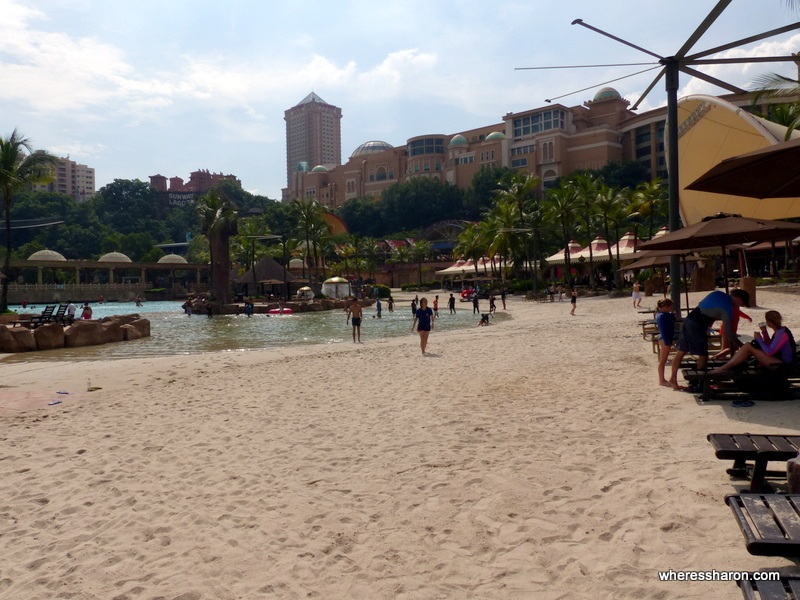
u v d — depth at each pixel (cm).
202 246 11750
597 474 522
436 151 15538
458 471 560
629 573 350
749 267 5003
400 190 14512
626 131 13075
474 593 343
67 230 13450
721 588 325
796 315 2091
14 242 13450
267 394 1039
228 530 454
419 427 743
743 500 323
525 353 1462
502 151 13950
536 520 436
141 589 370
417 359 1452
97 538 452
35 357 2166
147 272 12600
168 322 4222
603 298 4769
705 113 2738
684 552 369
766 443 432
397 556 395
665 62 1309
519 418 754
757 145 2564
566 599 328
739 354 740
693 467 514
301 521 464
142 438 757
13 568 407
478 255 8669
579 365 1186
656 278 4731
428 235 13125
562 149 13062
